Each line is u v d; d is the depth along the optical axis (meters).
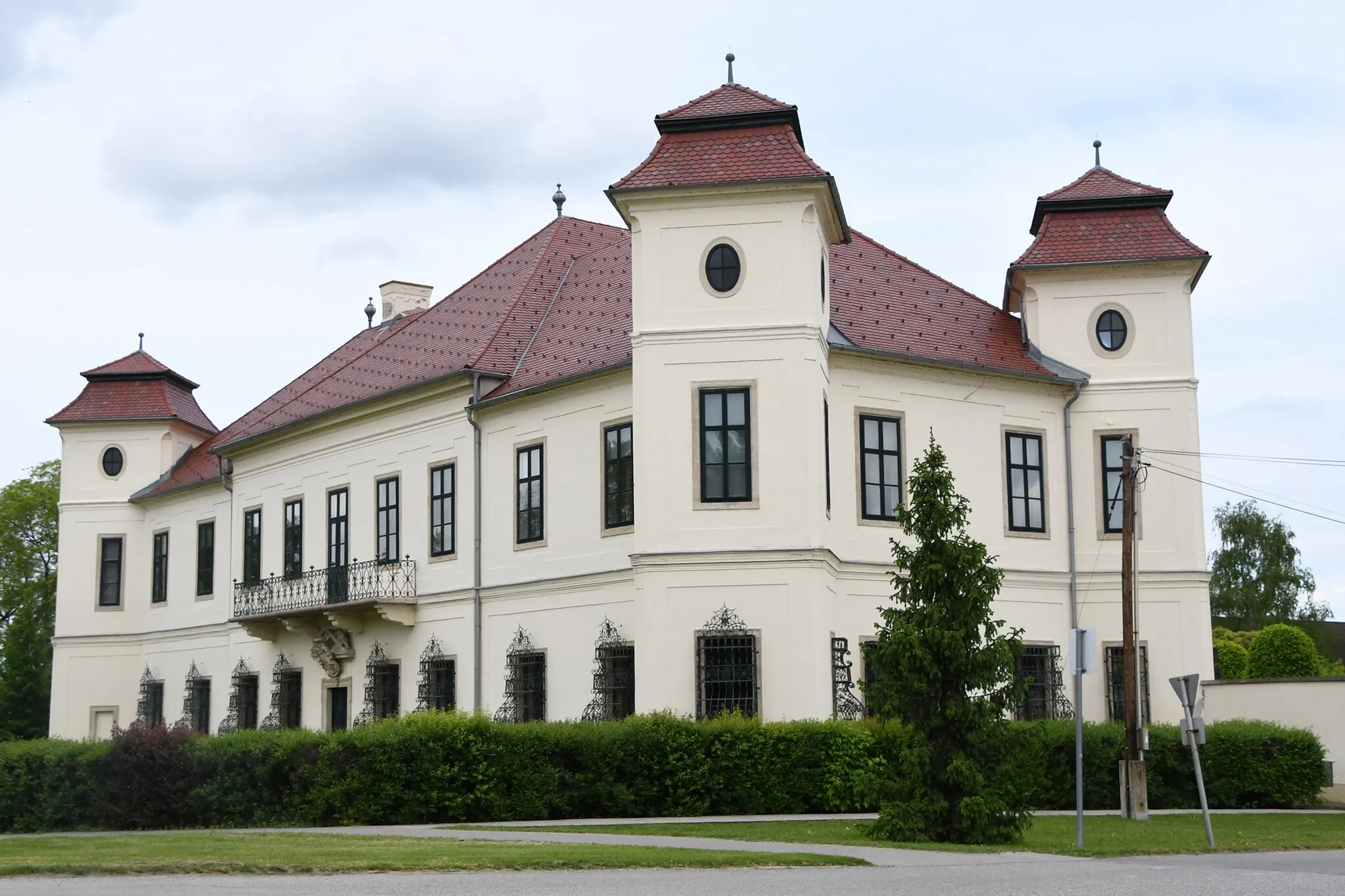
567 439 36.34
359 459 42.78
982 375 37.34
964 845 22.03
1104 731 32.97
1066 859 20.42
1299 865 19.62
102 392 54.84
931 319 38.75
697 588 32.09
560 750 29.31
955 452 36.78
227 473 48.69
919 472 23.55
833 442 34.81
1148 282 38.84
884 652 23.14
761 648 31.69
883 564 35.12
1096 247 39.16
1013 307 41.88
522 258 44.88
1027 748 31.72
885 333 36.75
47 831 33.34
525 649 36.78
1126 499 31.16
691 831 24.91
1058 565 37.94
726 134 33.66
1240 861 20.41
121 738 33.28
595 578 35.06
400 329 45.69
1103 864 19.45
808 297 32.47
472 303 43.78
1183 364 38.50
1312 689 35.12
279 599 44.53
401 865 18.28
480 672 37.94
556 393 36.72
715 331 32.59
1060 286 39.09
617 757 29.09
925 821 22.73
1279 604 84.56
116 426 54.16
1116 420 38.53
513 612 37.31
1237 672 68.62
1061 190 40.50
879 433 35.72
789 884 16.56
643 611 32.25
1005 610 36.88
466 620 38.47
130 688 53.12
